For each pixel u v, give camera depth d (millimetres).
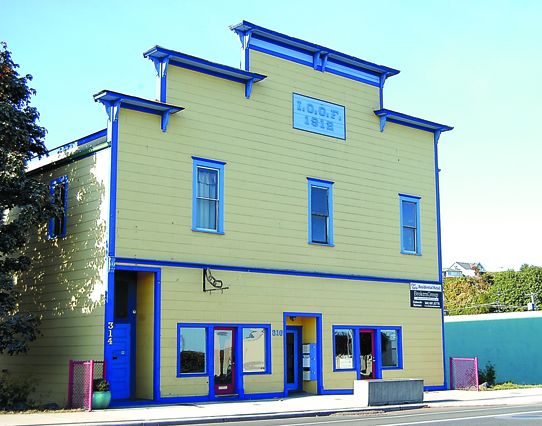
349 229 25641
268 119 23828
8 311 21922
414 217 28266
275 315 23031
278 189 23734
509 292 80812
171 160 21203
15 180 20828
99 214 20297
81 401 18703
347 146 26078
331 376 24281
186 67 21953
